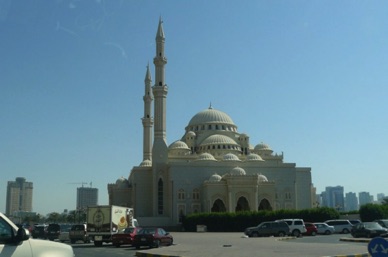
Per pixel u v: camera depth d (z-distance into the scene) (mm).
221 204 127625
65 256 15469
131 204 142500
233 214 107000
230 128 154500
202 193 126750
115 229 57156
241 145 150125
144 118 147125
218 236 79062
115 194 144875
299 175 137250
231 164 130375
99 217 56562
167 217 124000
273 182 125188
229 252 38188
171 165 127000
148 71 149375
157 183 128750
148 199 133750
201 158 131375
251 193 120875
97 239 56094
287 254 35312
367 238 57156
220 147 143125
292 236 72875
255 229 74812
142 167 134875
